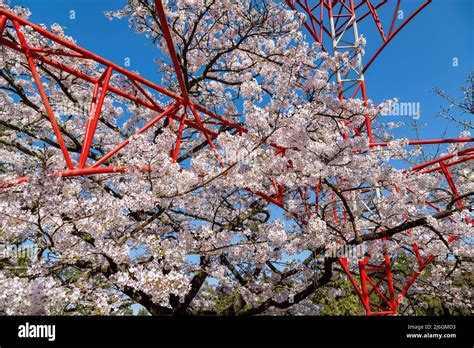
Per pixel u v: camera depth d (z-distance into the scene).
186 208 6.00
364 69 8.29
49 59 4.75
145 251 5.25
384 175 6.16
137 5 7.04
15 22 4.14
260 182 6.20
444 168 7.15
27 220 3.65
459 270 8.54
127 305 5.89
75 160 7.20
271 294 6.84
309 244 6.39
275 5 7.55
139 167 4.40
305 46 7.28
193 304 7.65
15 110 6.84
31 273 3.80
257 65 8.18
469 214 5.88
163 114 5.32
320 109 6.15
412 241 6.96
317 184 6.10
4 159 5.74
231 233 5.73
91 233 4.09
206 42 8.16
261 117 5.23
